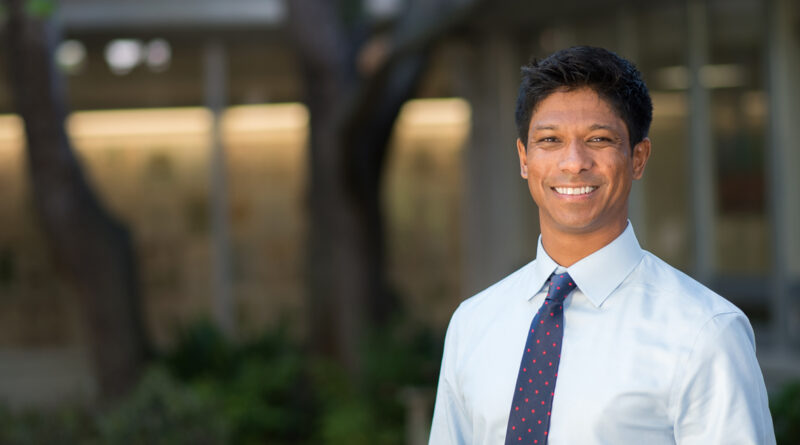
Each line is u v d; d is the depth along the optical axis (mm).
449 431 2186
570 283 1980
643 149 2006
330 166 9297
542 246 2084
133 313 9664
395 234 12664
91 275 9391
